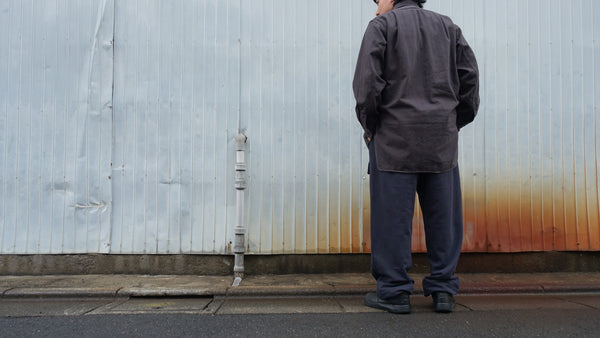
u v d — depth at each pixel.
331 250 3.42
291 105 3.47
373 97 2.27
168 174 3.41
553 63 3.53
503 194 3.47
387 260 2.37
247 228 3.40
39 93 3.42
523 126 3.50
